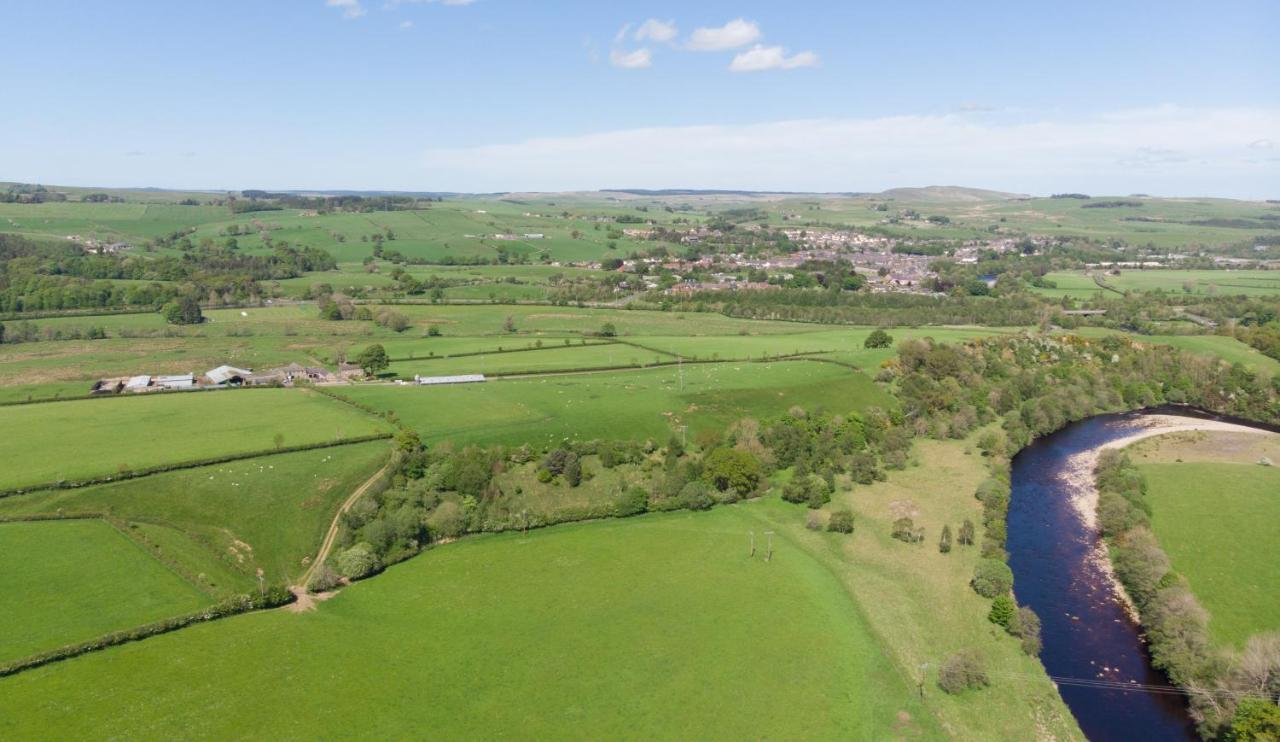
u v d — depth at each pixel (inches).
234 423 5925.2
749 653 3666.3
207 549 4303.6
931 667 3622.0
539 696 3319.4
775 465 6077.8
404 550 4618.6
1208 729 3166.8
